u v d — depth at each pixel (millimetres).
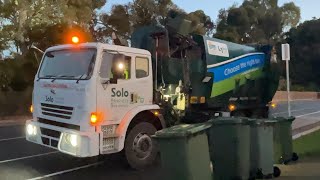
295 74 82312
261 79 15133
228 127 7285
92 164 9570
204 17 53906
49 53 9297
